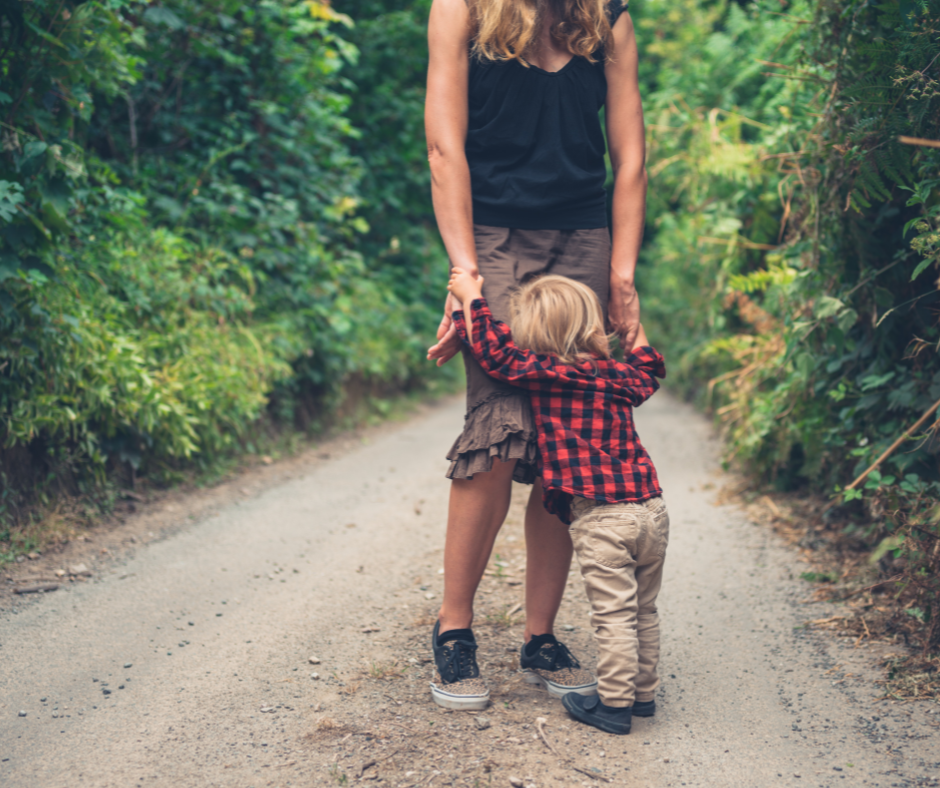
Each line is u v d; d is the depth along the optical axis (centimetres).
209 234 465
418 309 817
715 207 443
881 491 234
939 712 177
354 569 274
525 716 178
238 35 511
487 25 176
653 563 174
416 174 865
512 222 185
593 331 176
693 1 797
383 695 186
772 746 166
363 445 518
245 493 371
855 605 238
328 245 633
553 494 172
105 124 441
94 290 333
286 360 478
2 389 277
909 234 237
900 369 248
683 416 635
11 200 249
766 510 345
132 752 160
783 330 310
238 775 153
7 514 275
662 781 153
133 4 418
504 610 240
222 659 203
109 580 254
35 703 178
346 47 578
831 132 235
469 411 177
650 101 592
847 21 230
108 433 323
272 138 521
